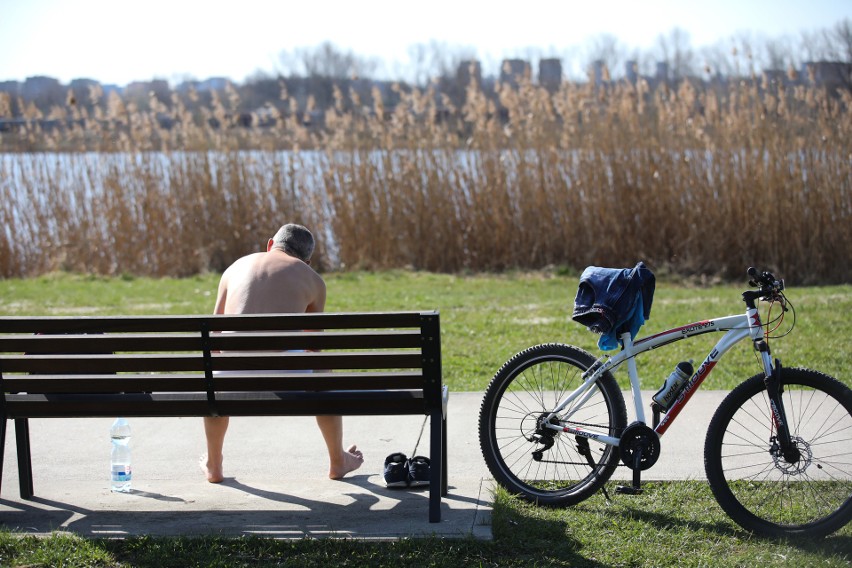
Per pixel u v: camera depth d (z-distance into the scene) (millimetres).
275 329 4793
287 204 17125
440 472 4867
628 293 4961
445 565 4328
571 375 5527
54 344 4879
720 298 13023
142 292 14469
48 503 5285
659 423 4938
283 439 6664
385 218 16875
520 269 16406
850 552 4453
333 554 4469
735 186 15586
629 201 16125
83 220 17094
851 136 15336
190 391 4910
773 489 5141
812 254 15266
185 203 17000
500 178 16609
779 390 4719
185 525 4871
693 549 4512
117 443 5594
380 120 17344
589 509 5062
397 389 4871
